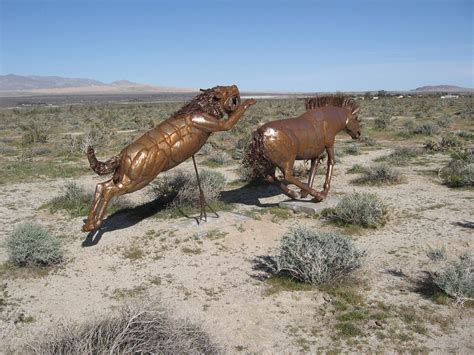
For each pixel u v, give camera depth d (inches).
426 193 517.3
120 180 359.9
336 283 287.1
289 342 229.1
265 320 252.1
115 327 169.8
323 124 446.6
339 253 288.4
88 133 1195.9
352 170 665.6
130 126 1599.4
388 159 757.9
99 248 378.3
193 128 377.1
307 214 445.4
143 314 174.1
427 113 1793.8
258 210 465.1
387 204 473.4
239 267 328.8
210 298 282.4
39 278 324.2
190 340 172.4
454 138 900.6
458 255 330.3
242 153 838.5
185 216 443.8
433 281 279.3
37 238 344.8
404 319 243.9
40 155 976.3
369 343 223.9
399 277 299.0
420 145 927.7
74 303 283.6
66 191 562.3
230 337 235.6
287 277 302.2
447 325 237.6
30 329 251.8
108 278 321.1
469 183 537.6
